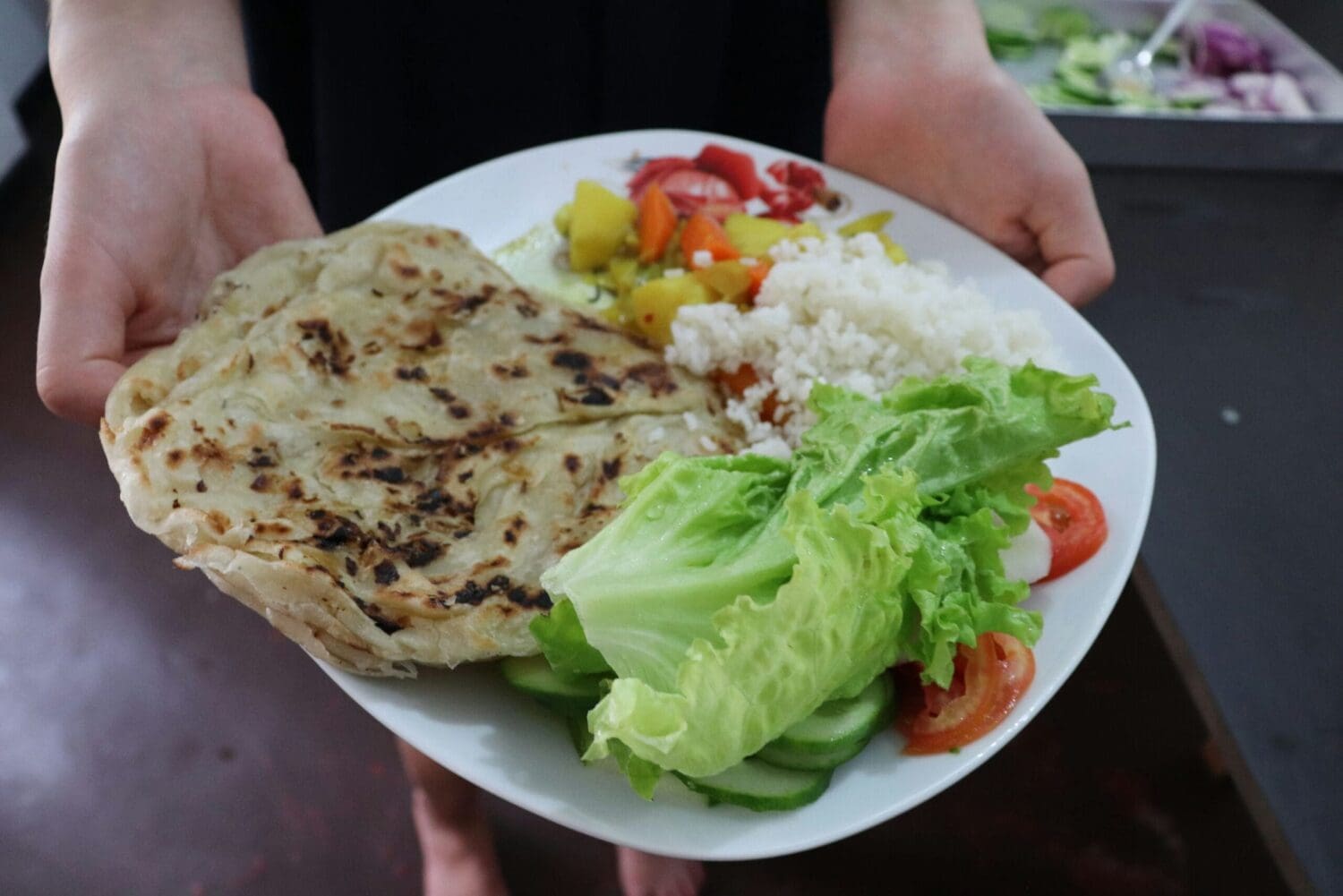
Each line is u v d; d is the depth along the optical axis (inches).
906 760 12.9
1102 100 25.9
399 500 13.9
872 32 20.0
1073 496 14.8
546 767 12.7
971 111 18.7
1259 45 27.0
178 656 23.8
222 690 23.4
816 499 12.5
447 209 18.2
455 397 14.7
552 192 18.9
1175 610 17.7
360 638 12.8
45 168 32.4
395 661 13.0
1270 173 24.2
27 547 25.1
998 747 12.8
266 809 22.1
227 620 24.3
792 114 22.3
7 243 30.6
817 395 13.8
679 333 16.4
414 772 19.8
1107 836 21.3
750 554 12.2
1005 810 21.6
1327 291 22.2
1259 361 20.9
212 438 13.6
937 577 12.2
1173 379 20.5
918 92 19.1
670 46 20.0
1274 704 16.9
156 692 23.3
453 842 21.0
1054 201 18.5
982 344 16.1
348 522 13.4
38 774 22.3
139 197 15.8
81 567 24.8
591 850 21.9
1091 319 21.3
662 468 12.8
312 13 18.8
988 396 13.2
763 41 21.0
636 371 15.6
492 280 16.0
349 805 22.2
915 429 13.0
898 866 21.1
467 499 14.0
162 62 17.0
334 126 19.9
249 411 14.0
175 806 22.1
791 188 19.1
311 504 13.5
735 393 16.7
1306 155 24.1
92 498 25.8
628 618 12.0
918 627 12.5
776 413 16.1
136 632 24.1
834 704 12.6
